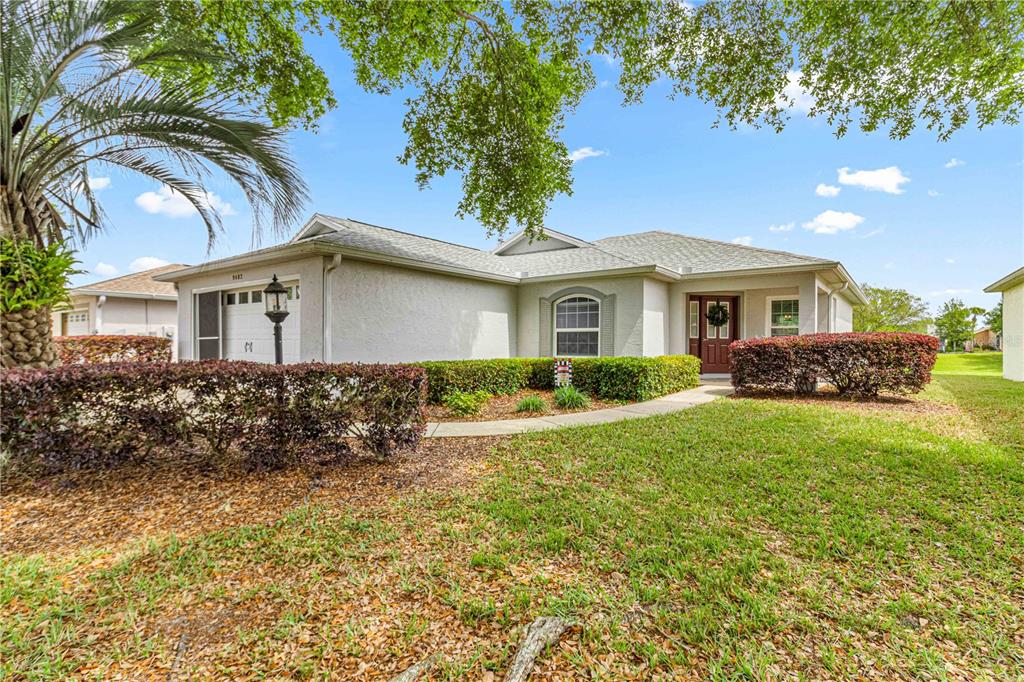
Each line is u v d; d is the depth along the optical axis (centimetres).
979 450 482
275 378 441
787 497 368
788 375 887
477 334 1216
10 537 315
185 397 440
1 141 478
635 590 248
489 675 191
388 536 309
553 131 865
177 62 546
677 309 1285
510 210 891
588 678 189
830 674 193
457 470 446
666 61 675
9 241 472
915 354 802
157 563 280
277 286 708
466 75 809
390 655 203
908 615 231
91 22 474
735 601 239
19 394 416
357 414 453
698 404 812
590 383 936
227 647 209
